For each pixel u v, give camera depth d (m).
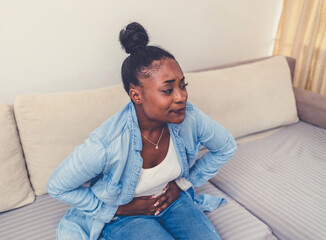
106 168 0.81
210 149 0.98
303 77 2.06
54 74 1.36
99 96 1.20
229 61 1.99
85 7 1.30
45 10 1.22
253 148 1.51
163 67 0.70
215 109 1.45
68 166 0.76
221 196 1.19
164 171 0.88
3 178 1.04
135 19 1.46
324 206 1.10
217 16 1.74
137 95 0.75
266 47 2.14
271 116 1.60
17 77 1.28
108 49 1.44
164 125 0.86
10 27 1.18
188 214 0.95
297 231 1.00
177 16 1.58
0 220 1.05
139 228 0.87
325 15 1.84
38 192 1.16
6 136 1.04
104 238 0.92
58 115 1.11
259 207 1.12
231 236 0.97
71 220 0.97
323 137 1.58
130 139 0.81
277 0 1.96
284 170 1.32
